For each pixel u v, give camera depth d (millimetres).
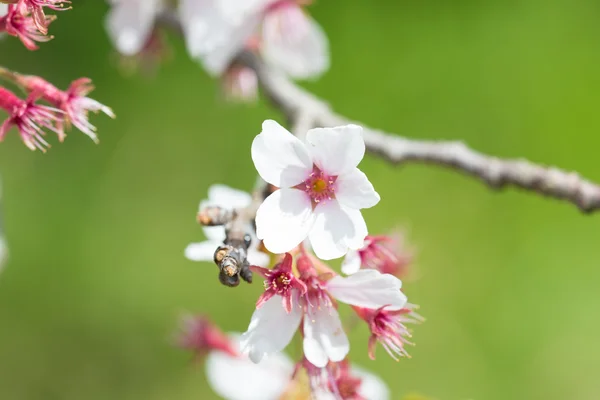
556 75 1054
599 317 970
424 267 1007
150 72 757
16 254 985
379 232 1018
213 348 655
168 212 1048
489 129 1050
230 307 972
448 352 962
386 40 1088
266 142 557
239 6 691
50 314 980
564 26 1070
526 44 1068
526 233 1011
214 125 1086
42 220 1008
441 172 1046
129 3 723
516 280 995
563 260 993
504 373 958
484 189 1031
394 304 553
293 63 727
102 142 1058
